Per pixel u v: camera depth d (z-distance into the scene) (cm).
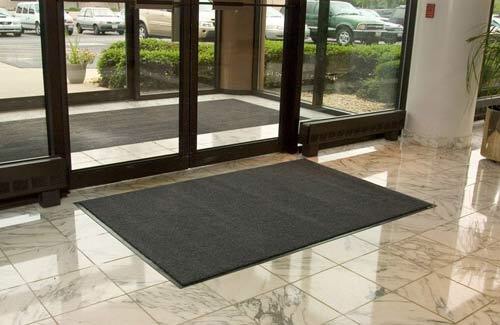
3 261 299
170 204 387
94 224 350
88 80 409
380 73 578
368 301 273
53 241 325
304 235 346
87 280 283
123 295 271
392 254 326
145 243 326
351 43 543
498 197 429
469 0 529
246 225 357
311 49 511
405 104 593
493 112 515
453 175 481
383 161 516
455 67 547
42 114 375
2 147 376
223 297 272
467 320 260
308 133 509
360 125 549
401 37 580
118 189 414
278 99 514
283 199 406
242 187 428
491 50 537
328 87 538
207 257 312
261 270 301
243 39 481
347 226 362
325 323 253
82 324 245
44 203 373
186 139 459
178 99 448
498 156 515
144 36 424
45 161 364
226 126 502
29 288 273
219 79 482
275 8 483
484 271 309
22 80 366
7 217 357
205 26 454
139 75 434
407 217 384
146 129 449
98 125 429
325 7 509
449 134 568
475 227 370
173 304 264
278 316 257
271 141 519
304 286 286
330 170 481
